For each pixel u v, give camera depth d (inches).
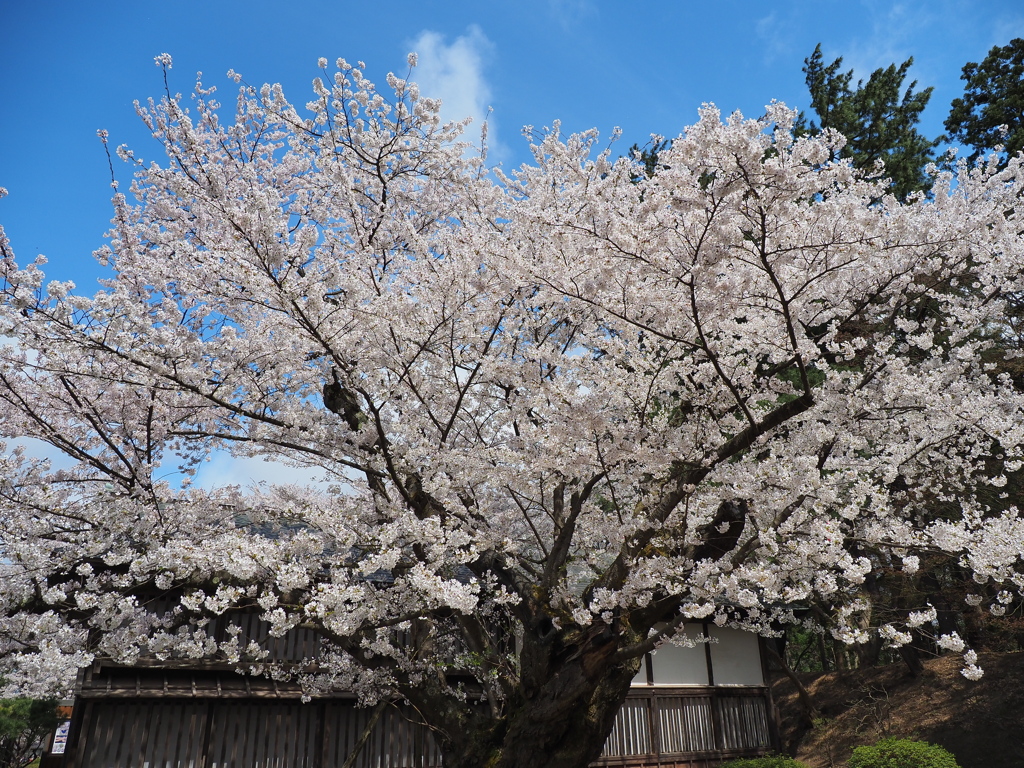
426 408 251.9
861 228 191.3
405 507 244.5
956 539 175.6
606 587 223.5
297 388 268.7
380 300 223.9
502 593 213.3
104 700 313.4
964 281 283.0
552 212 211.2
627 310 207.8
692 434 229.8
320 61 287.0
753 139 152.0
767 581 173.5
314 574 218.8
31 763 510.6
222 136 333.4
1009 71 571.5
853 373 264.7
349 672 295.1
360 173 316.5
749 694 491.5
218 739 329.1
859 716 562.9
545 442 209.3
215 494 285.6
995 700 487.8
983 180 287.3
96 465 237.6
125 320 197.2
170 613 243.3
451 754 251.3
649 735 434.0
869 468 245.9
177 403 247.6
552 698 221.0
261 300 215.5
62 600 208.4
